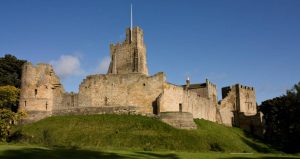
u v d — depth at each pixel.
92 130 70.88
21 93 85.75
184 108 84.94
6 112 73.62
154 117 76.75
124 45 95.12
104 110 80.69
